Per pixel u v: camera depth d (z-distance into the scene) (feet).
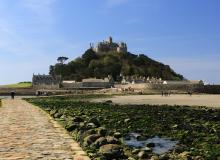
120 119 123.75
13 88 651.25
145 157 58.03
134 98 387.14
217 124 112.78
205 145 72.64
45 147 56.80
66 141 63.26
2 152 52.21
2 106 193.67
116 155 54.95
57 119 110.63
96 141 61.11
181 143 75.87
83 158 48.29
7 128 83.82
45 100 309.63
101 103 251.39
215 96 460.14
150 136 86.28
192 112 169.37
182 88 620.90
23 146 57.67
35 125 91.09
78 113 145.38
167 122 118.32
